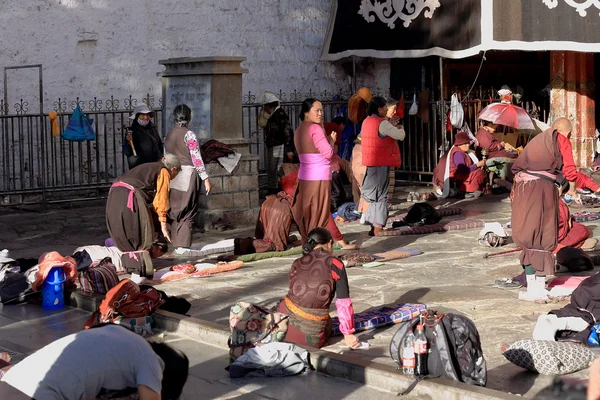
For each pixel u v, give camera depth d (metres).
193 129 14.02
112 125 17.84
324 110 20.45
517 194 8.88
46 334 8.27
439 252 11.70
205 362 7.22
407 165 19.73
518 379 6.62
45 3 17.16
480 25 16.67
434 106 18.62
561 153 8.74
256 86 19.86
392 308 8.45
